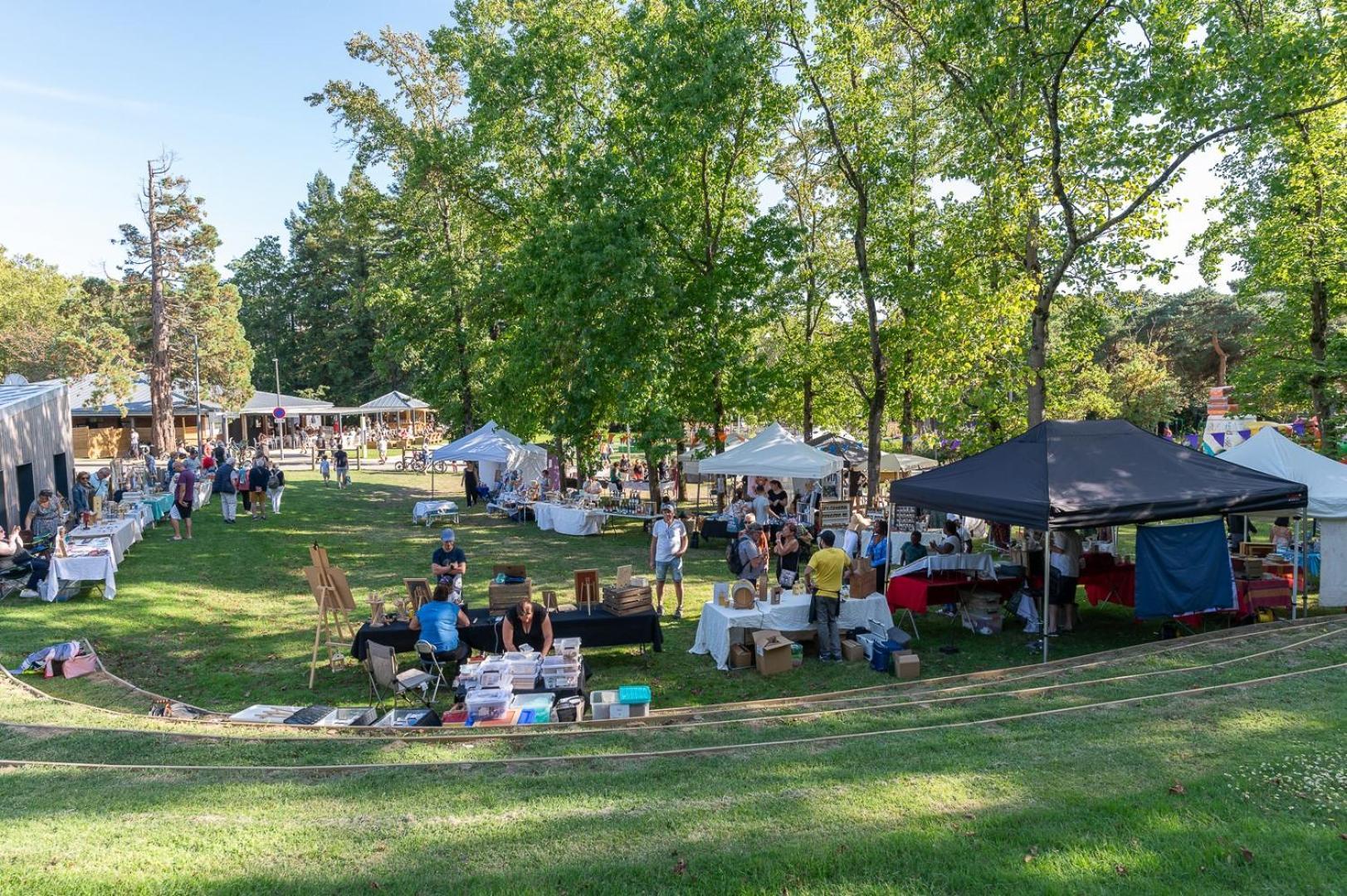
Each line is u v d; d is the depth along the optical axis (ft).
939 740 21.17
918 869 14.16
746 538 42.14
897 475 95.09
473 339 103.60
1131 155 51.13
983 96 53.83
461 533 73.87
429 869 14.33
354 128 107.04
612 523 80.59
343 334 233.55
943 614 43.42
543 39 79.36
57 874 13.92
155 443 135.23
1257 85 45.75
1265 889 13.44
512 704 27.25
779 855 14.61
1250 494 35.99
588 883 13.87
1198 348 160.25
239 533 68.28
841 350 81.66
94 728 23.65
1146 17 49.24
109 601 44.14
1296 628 34.94
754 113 72.08
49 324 164.04
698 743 22.40
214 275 143.23
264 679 32.78
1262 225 73.10
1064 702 25.11
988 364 63.31
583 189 71.97
